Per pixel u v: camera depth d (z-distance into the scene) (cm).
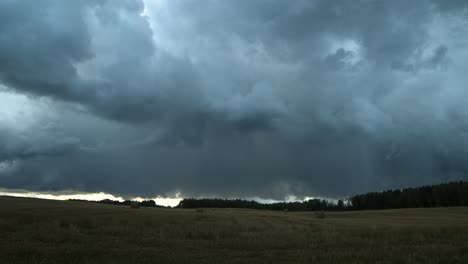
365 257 1435
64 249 1658
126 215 3919
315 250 1695
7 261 1346
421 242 2056
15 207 4734
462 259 1401
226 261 1393
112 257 1469
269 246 1838
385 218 6525
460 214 7838
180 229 2641
